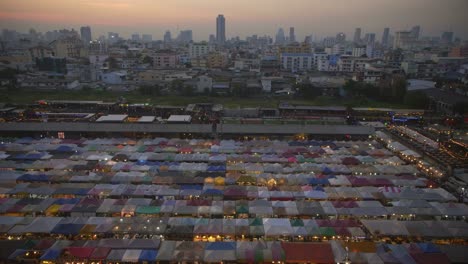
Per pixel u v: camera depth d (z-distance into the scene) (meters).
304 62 195.88
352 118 98.75
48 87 137.38
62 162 64.06
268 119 95.06
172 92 132.62
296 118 98.44
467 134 86.38
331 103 120.38
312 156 69.44
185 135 85.00
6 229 42.72
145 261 37.81
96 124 84.44
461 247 40.09
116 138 81.62
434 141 78.06
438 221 45.66
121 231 42.81
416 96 114.50
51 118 95.38
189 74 157.50
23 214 47.47
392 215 47.97
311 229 43.34
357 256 38.16
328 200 52.62
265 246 39.81
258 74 165.88
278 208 48.50
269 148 73.62
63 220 44.75
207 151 71.62
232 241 41.12
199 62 198.88
